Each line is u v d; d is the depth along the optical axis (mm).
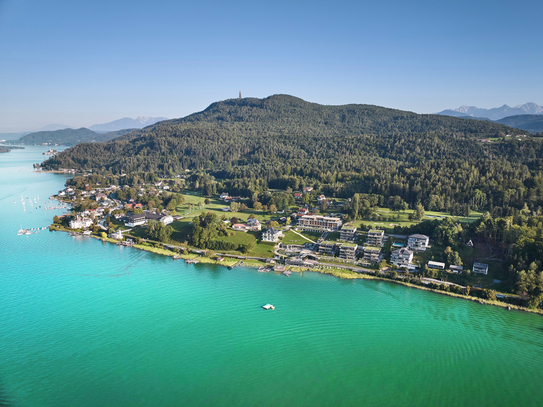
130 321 162875
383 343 148125
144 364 135625
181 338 150750
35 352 142000
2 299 181750
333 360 137875
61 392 122250
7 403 117500
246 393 121688
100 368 133375
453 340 150000
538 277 174375
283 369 133125
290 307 175125
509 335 153625
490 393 122125
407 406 116562
